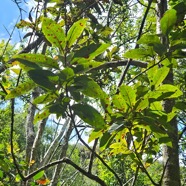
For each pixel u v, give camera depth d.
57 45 1.70
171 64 2.01
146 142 2.49
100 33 3.64
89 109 1.61
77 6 3.73
